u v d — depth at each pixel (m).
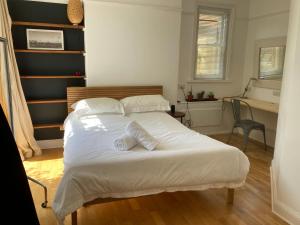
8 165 1.00
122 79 4.25
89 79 4.08
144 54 4.30
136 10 4.12
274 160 2.63
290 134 2.32
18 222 1.01
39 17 3.87
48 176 3.17
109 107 3.75
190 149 2.35
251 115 4.63
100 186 2.02
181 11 4.40
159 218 2.38
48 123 4.13
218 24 5.00
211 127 5.22
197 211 2.51
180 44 4.71
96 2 3.88
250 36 5.06
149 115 3.82
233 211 2.52
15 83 3.59
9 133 1.02
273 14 4.50
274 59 4.51
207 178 2.33
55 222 2.28
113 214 2.43
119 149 2.32
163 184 2.20
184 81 4.90
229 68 5.13
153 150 2.34
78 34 4.10
